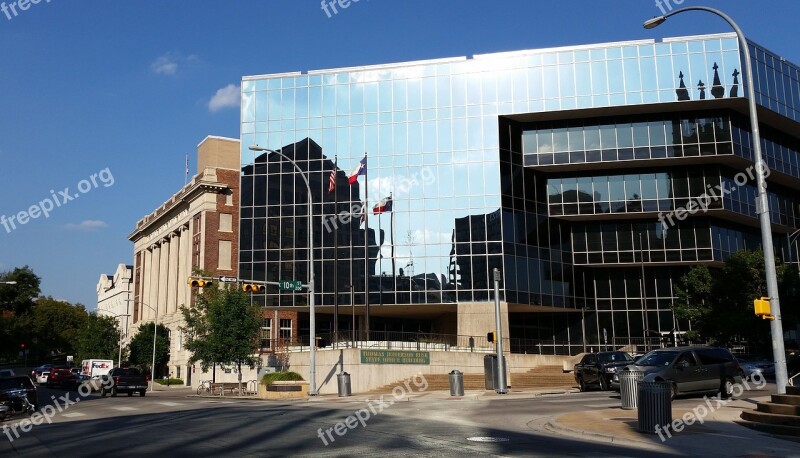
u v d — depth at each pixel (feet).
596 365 110.11
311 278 120.98
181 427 56.80
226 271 227.61
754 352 160.25
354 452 40.88
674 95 177.99
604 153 184.34
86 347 285.02
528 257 181.27
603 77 180.65
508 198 180.45
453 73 186.09
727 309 144.87
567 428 51.65
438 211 180.14
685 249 188.44
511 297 174.91
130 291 358.02
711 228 188.55
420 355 141.28
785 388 56.54
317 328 208.03
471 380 138.82
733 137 183.21
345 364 132.98
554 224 190.70
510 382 143.84
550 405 77.82
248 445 44.55
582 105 179.93
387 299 178.09
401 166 183.83
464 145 182.19
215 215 229.45
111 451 43.06
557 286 186.50
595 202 188.44
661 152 182.80
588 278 195.52
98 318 290.76
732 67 178.09
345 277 181.98
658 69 179.63
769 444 44.01
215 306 146.92
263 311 184.55
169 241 279.08
